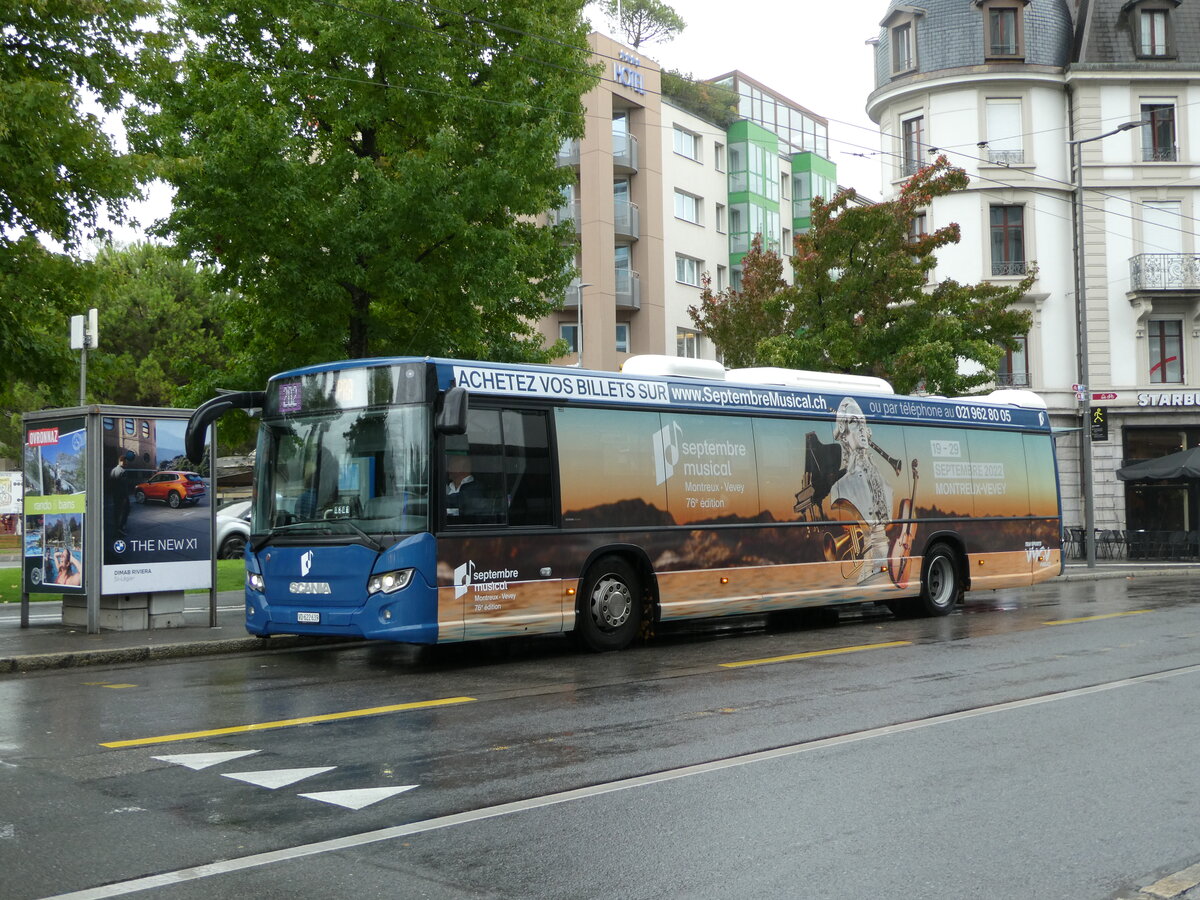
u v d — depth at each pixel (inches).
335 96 773.9
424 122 797.9
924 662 475.8
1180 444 1529.3
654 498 550.6
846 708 369.1
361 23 761.0
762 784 271.6
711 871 209.3
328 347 799.1
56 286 680.4
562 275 924.6
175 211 756.6
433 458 471.2
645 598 551.8
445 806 253.6
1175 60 1531.7
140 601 592.4
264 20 794.8
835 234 1093.8
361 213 762.8
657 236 1931.6
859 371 1121.4
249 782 276.8
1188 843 226.4
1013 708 367.2
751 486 594.9
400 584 463.2
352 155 776.9
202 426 503.2
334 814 248.1
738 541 584.4
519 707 377.1
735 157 2155.5
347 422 488.4
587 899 195.2
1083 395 1234.6
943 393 1106.7
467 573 477.1
